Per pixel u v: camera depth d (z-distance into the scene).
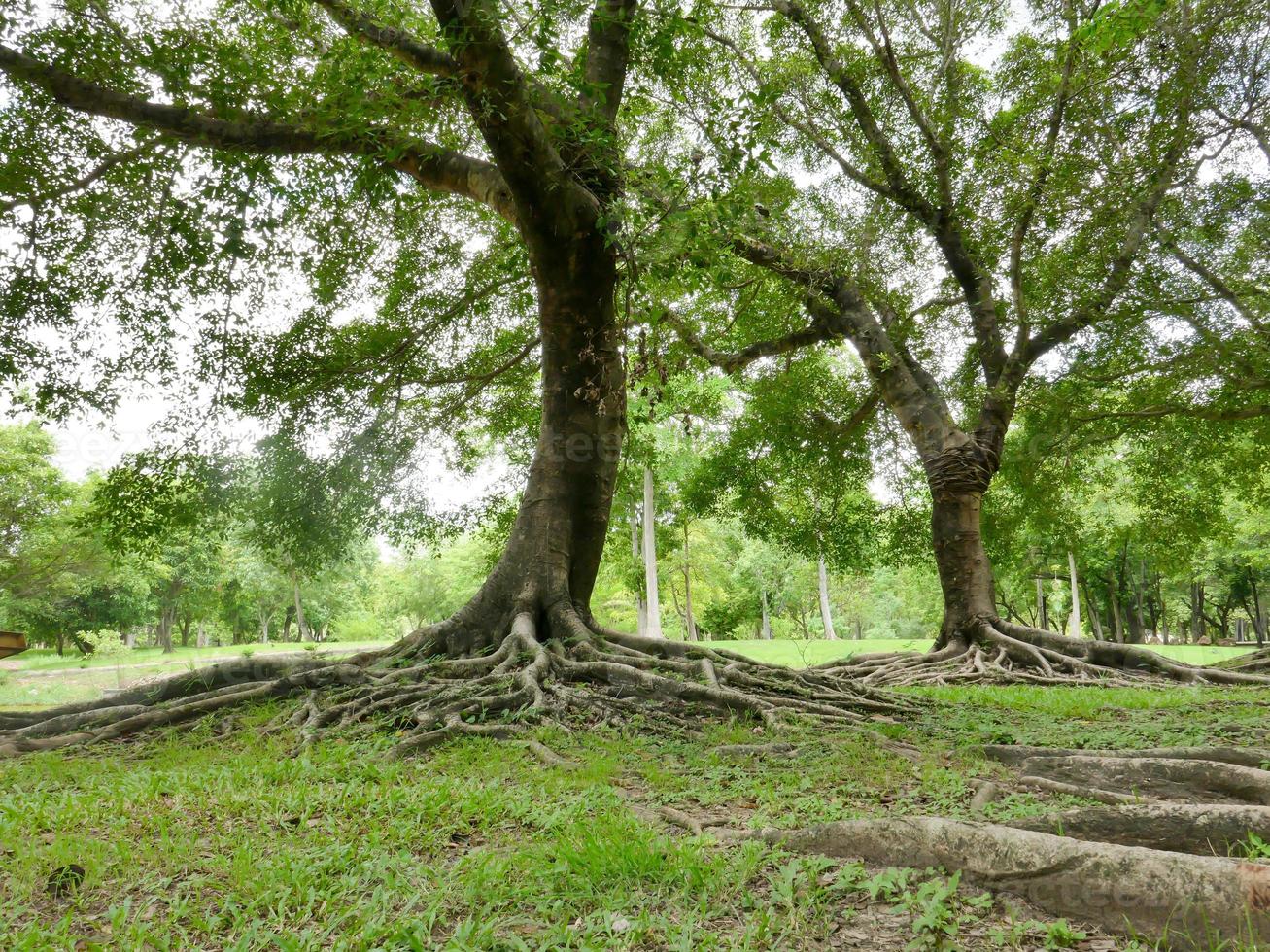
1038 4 16.58
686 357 20.39
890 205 17.66
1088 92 15.12
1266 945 2.94
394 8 10.30
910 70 18.45
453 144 13.42
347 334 16.66
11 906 3.53
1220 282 16.30
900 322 20.41
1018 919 3.44
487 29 8.54
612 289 11.89
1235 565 46.62
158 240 12.93
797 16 18.28
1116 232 15.35
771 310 21.20
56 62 10.16
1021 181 15.46
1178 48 14.02
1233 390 17.47
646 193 9.67
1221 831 3.85
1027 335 17.73
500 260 17.28
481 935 3.12
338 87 10.11
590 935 3.21
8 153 11.55
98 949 3.03
